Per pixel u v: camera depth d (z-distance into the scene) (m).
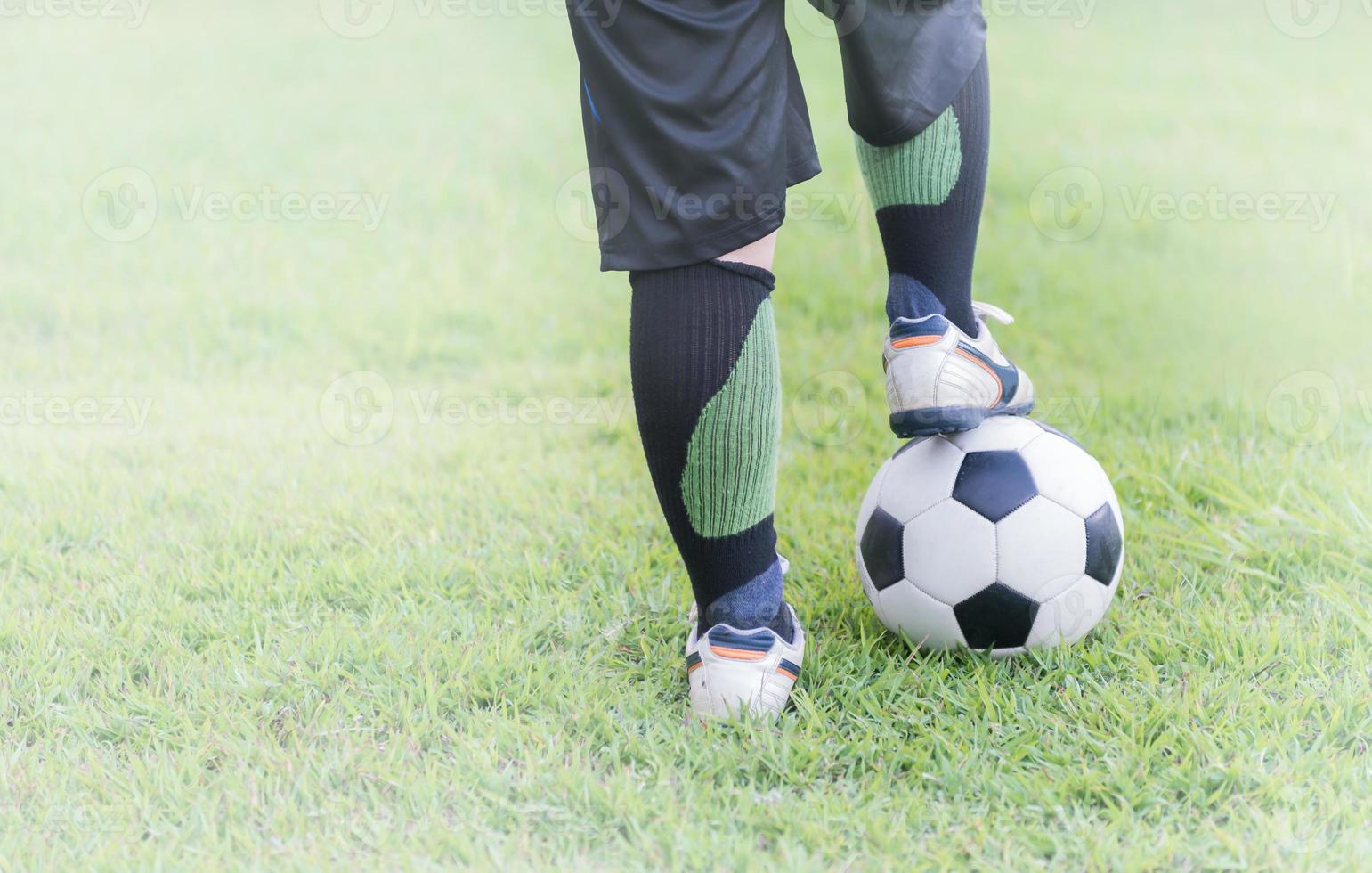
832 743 1.76
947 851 1.51
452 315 3.92
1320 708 1.81
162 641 2.05
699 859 1.49
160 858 1.50
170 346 3.65
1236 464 2.71
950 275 1.81
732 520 1.73
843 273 4.10
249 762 1.72
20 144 5.39
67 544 2.47
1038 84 6.91
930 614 1.98
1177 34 8.39
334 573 2.32
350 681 1.93
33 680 1.91
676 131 1.53
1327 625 2.04
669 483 1.71
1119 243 4.41
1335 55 7.55
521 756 1.73
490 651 2.02
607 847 1.54
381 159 5.38
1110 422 2.97
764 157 1.57
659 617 2.17
